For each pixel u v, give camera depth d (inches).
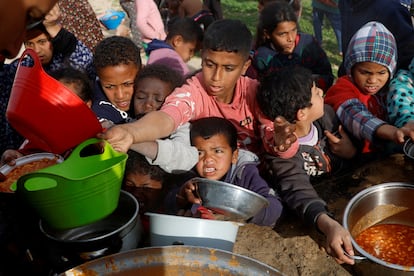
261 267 51.9
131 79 83.9
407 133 72.2
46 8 42.3
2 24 39.9
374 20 108.9
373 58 82.0
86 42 133.8
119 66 81.8
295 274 66.1
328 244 61.6
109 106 86.0
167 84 81.7
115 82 82.9
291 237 72.1
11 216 63.9
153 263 53.4
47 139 55.4
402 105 84.0
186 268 53.7
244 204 60.0
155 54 112.2
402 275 56.4
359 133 78.9
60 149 56.1
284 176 71.7
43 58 97.0
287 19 113.7
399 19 104.3
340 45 184.2
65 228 55.4
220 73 72.1
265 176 77.9
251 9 251.9
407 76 88.5
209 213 69.1
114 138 56.1
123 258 53.1
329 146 80.4
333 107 83.7
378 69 82.8
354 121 79.3
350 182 82.3
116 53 82.4
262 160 78.3
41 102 53.5
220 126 72.4
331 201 78.3
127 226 58.4
